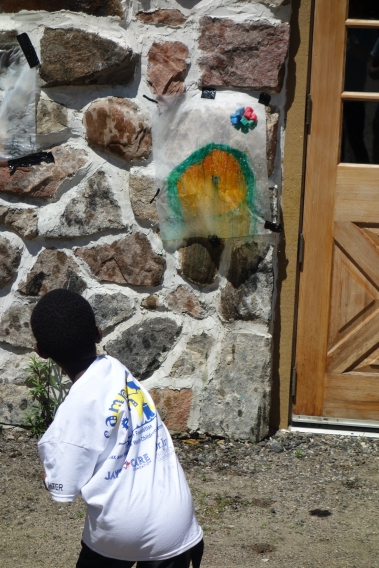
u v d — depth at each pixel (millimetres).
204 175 4180
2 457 4211
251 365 4305
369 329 4418
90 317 2227
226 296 4273
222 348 4316
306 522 3555
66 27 4145
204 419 4383
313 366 4500
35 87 4238
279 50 4047
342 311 4430
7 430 4500
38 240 4375
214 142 4148
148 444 2191
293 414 4574
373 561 3205
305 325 4465
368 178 4293
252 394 4324
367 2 4172
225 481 3973
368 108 4266
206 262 4250
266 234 4219
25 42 4191
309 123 4270
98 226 4293
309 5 4090
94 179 4266
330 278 4402
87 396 2107
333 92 4234
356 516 3611
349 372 4488
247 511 3660
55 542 3389
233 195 4184
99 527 2094
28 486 3912
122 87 4188
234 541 3371
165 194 4215
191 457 4227
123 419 2139
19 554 3279
